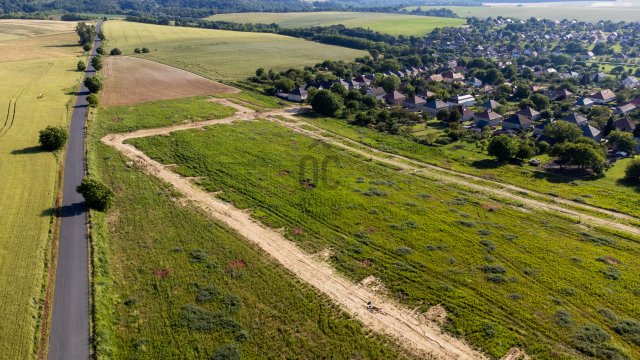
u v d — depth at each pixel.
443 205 66.69
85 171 71.44
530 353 38.88
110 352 37.22
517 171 81.62
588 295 46.31
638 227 61.38
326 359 37.75
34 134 86.06
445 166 83.69
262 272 49.03
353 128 105.75
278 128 100.75
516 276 49.28
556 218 63.62
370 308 44.06
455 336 40.69
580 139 85.44
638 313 43.78
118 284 45.91
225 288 46.16
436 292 46.41
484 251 54.22
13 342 37.47
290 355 37.97
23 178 66.69
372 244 55.16
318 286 47.19
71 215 57.81
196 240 54.59
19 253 48.81
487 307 44.22
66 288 44.66
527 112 113.06
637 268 51.34
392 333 40.97
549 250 54.66
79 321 40.56
